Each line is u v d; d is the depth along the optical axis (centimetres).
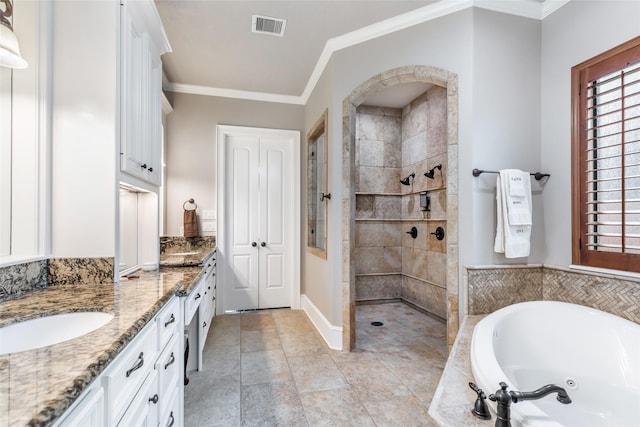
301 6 224
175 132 354
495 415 106
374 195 406
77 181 147
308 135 369
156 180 210
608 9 190
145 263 214
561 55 217
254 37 263
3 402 53
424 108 362
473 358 138
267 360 245
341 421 172
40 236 142
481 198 215
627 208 182
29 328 100
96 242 149
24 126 139
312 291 346
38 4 140
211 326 323
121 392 86
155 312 112
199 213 359
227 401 191
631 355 158
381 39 251
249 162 383
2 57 124
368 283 405
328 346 273
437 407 112
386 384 210
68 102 146
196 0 217
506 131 222
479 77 218
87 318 109
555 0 219
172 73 328
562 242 214
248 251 381
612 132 191
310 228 369
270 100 383
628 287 178
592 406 158
